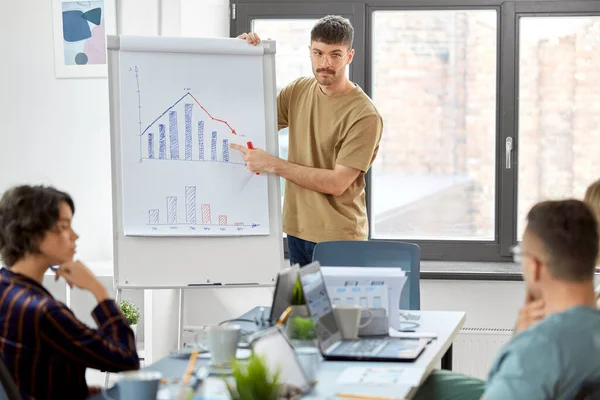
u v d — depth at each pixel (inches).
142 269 146.3
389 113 194.4
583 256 72.4
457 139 193.0
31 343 87.0
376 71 194.2
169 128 148.6
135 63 148.5
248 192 150.2
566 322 71.4
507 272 180.1
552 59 189.9
